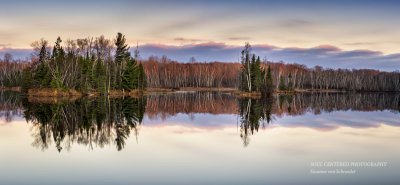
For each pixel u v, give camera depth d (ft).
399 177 36.58
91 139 55.01
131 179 34.14
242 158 43.96
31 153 44.91
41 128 65.87
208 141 55.57
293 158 44.65
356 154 47.55
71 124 71.46
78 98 155.74
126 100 152.35
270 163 41.65
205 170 37.91
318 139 59.31
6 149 47.32
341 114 108.99
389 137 62.13
